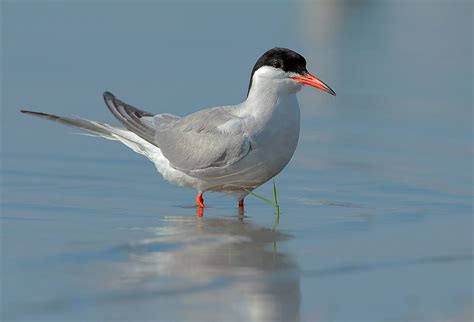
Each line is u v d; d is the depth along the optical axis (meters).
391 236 10.82
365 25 30.80
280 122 11.64
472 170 14.70
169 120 12.91
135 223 11.28
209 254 9.79
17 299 8.05
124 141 13.07
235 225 11.35
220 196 13.25
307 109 19.59
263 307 8.07
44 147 15.72
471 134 17.45
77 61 23.48
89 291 8.32
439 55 26.14
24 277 8.66
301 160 15.24
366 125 18.14
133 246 10.01
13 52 24.34
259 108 11.66
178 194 13.26
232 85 20.95
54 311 7.77
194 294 8.34
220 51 25.28
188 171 12.06
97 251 9.71
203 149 11.77
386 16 32.88
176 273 8.98
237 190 12.25
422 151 16.00
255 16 31.53
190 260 9.51
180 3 33.16
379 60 25.19
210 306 8.05
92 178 13.87
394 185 13.68
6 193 12.73
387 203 12.69
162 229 10.98
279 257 9.78
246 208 12.48
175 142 12.18
